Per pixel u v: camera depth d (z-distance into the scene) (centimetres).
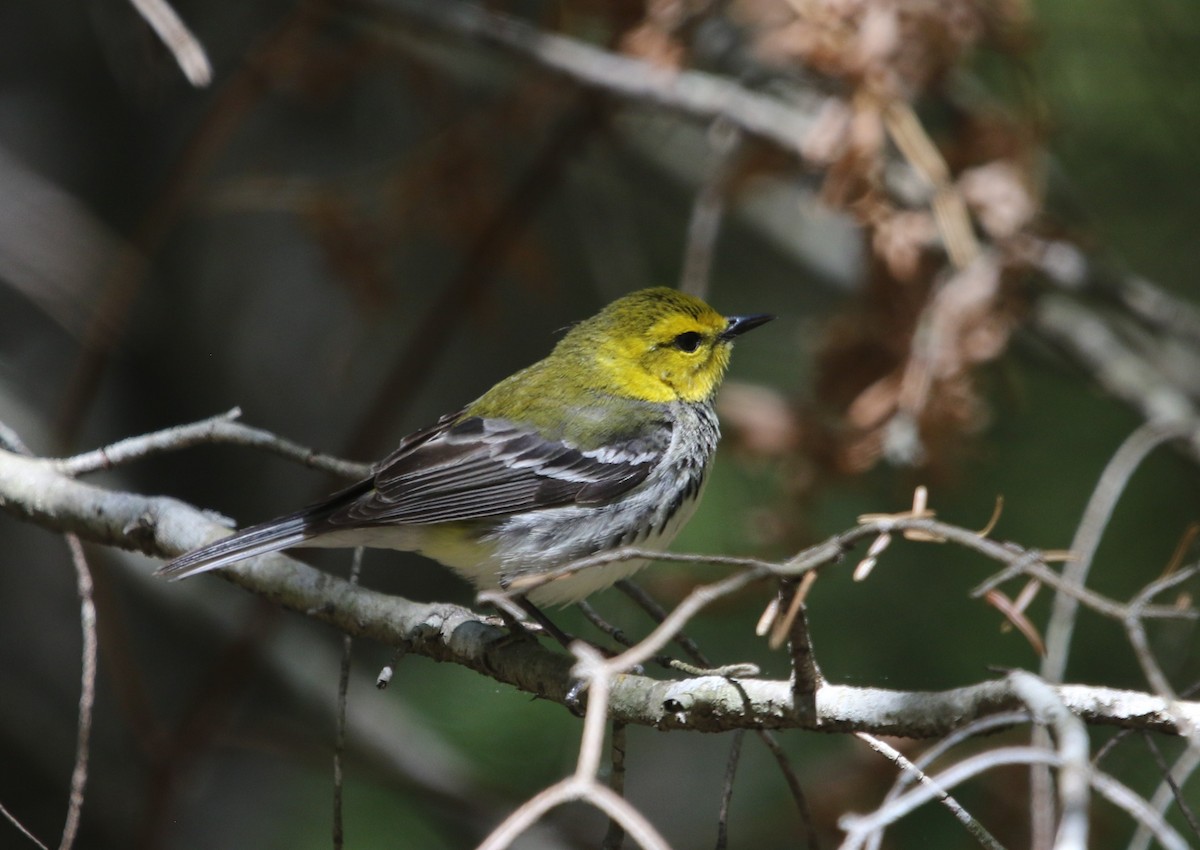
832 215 1094
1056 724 485
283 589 755
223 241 1467
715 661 1188
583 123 1192
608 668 467
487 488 885
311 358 1486
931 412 1012
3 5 1366
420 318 1527
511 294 1543
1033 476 1237
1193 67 1248
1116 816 1006
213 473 1444
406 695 1278
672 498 930
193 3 1371
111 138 1391
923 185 1092
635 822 417
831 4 1006
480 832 1173
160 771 1138
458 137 1188
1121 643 1114
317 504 840
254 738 1231
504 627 732
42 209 1193
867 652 1145
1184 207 1350
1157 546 1165
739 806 1205
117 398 1391
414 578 1515
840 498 1237
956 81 1126
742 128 1108
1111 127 1334
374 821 1208
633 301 977
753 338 1489
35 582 1321
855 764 1065
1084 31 1289
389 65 1248
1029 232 1090
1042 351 1334
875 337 1073
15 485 807
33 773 1273
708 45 1235
